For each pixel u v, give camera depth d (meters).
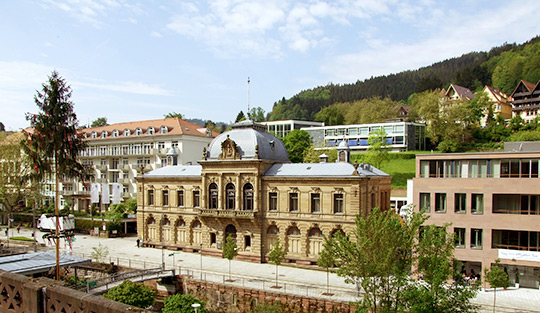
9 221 110.75
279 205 70.44
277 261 58.59
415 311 33.84
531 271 54.50
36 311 16.47
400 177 112.25
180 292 60.38
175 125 115.69
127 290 48.56
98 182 120.81
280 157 77.19
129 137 117.19
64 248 83.62
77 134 58.50
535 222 53.72
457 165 58.78
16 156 104.88
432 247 37.84
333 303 49.03
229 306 55.94
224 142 73.88
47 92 54.81
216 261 72.31
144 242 85.94
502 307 45.50
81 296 15.30
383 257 36.53
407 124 140.25
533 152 53.94
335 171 66.94
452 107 139.50
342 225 65.12
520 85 164.38
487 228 56.25
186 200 80.88
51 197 127.94
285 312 51.75
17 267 54.06
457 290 35.28
